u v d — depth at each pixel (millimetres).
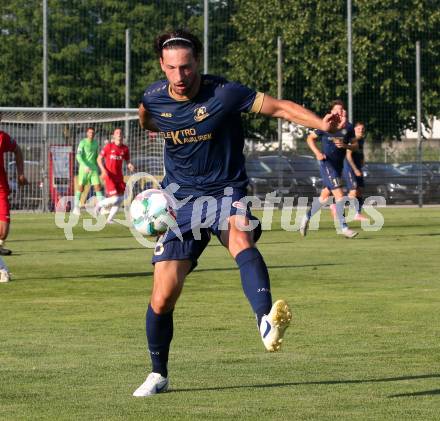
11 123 71938
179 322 22984
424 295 27688
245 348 19812
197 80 15570
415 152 81938
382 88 85812
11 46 85375
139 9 87625
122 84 86500
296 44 89625
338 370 17688
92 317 23938
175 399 15539
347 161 55656
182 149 15969
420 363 18281
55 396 15773
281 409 14773
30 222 62344
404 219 64688
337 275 32719
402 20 86438
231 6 89125
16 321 23344
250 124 88188
